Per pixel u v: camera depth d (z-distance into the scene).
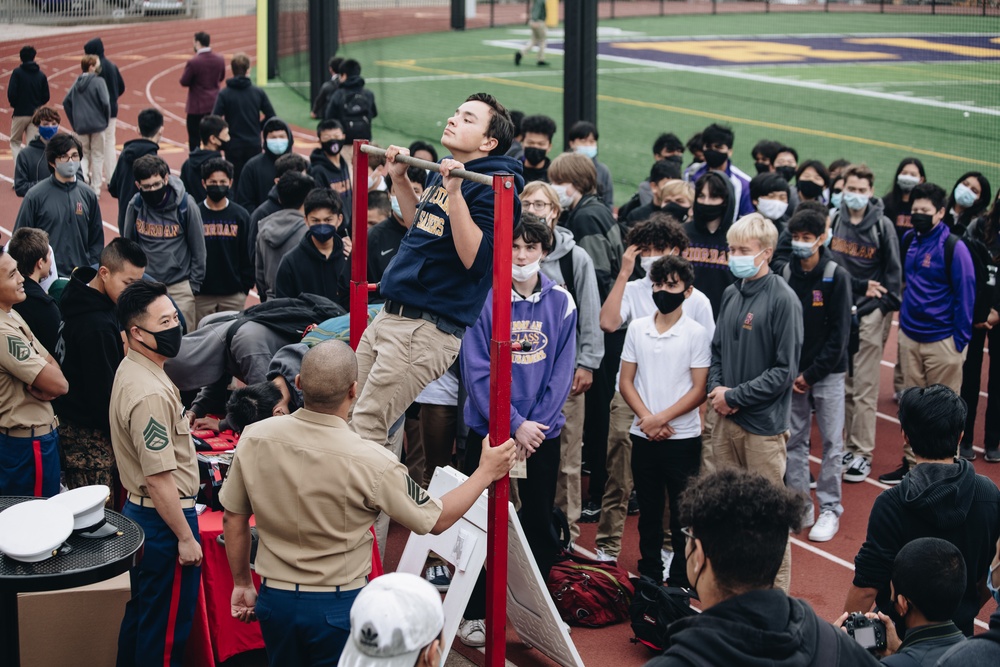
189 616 4.87
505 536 4.27
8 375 5.44
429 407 6.61
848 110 24.89
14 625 4.21
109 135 15.51
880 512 4.52
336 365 3.89
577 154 7.90
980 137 21.86
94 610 4.99
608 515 6.62
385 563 6.60
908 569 3.77
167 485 4.60
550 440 5.84
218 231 8.91
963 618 4.47
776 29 41.56
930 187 8.15
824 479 7.35
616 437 6.52
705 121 23.55
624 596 6.02
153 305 4.62
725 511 2.85
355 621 2.82
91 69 14.49
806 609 2.87
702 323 6.57
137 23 31.41
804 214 6.86
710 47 36.09
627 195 16.98
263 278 8.60
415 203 4.73
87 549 4.18
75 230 8.88
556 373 5.85
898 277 8.30
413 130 21.03
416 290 4.44
